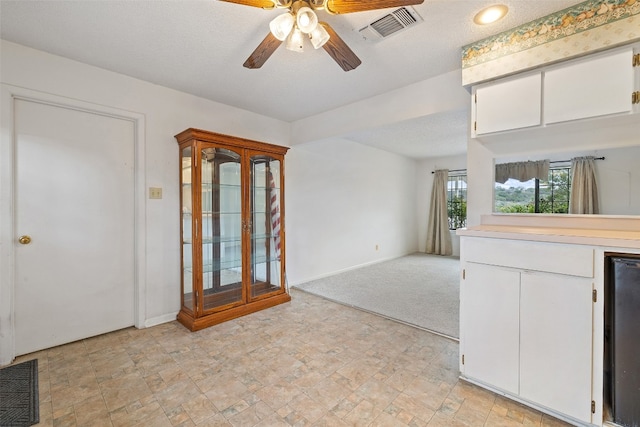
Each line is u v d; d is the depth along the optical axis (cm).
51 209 221
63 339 227
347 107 318
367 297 345
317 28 148
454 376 186
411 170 650
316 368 195
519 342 156
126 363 201
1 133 197
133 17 171
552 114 175
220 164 286
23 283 211
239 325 265
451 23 178
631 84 152
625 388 130
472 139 229
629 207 173
